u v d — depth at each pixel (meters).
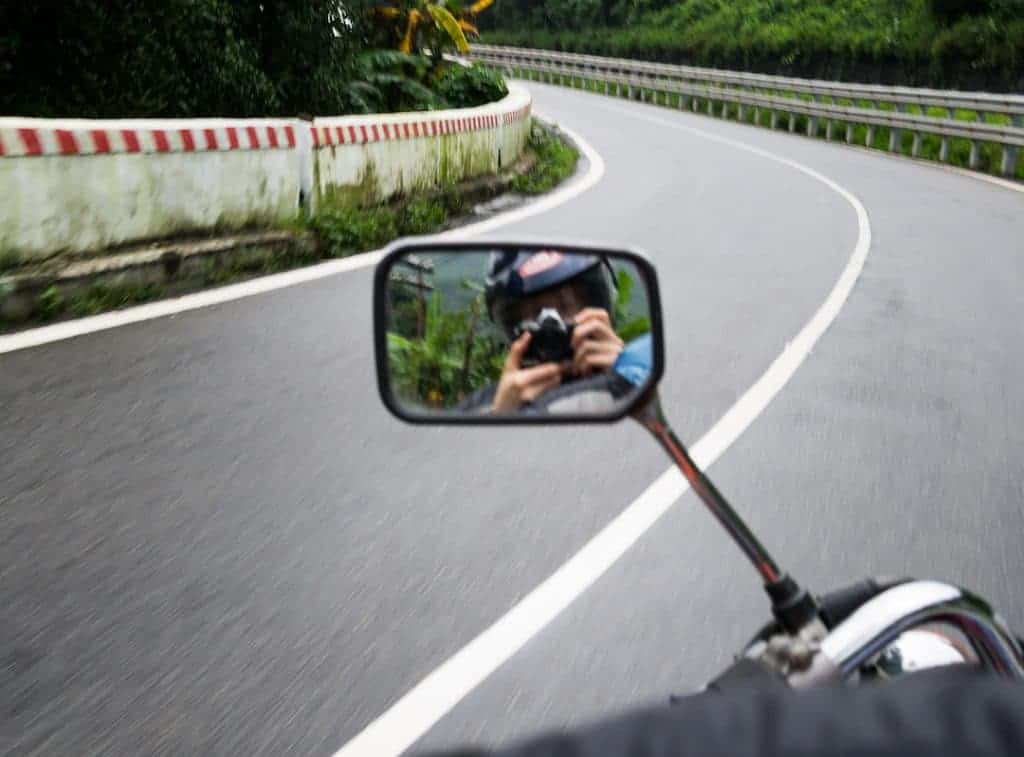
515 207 14.65
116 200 8.39
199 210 9.25
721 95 35.69
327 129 11.00
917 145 25.30
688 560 4.32
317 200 10.95
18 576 3.99
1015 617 4.00
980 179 20.70
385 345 1.66
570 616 3.86
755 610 3.92
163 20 12.02
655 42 51.28
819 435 5.98
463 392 1.65
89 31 10.68
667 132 28.73
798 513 4.88
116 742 3.04
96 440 5.39
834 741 0.56
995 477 5.42
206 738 3.08
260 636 3.64
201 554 4.22
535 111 33.62
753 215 14.59
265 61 15.18
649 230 13.00
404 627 3.74
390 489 4.96
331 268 10.00
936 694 0.59
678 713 0.62
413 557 4.29
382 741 3.11
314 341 7.37
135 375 6.46
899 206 16.20
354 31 16.64
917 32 34.28
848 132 28.92
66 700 3.23
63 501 4.66
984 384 7.09
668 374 7.12
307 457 5.30
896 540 4.62
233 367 6.71
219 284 9.09
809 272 10.82
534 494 4.98
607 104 38.69
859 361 7.55
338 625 3.73
